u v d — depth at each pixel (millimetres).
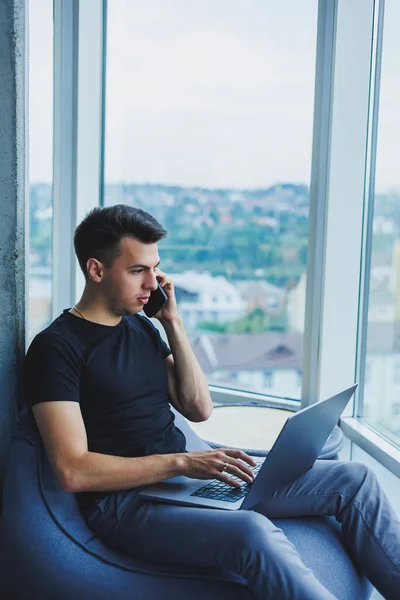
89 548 1938
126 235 2055
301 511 2168
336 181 2875
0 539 1993
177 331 2307
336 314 2959
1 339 2225
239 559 1813
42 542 1932
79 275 3449
